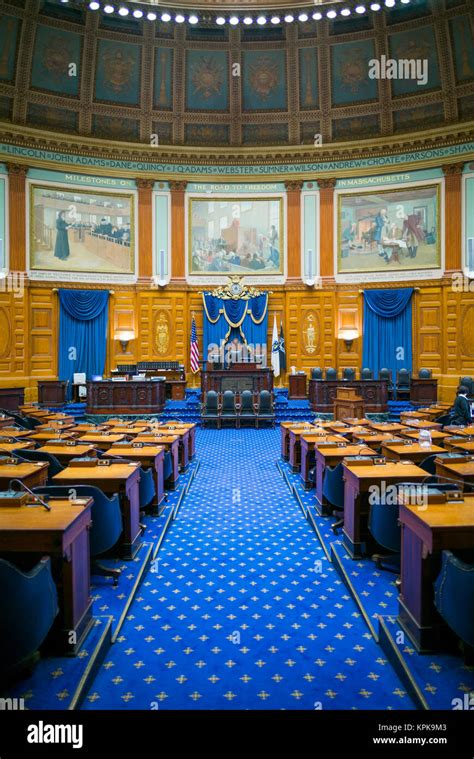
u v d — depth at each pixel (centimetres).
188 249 1928
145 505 681
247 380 1669
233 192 1930
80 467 603
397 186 1847
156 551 610
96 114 1828
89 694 349
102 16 1720
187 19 1667
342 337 1920
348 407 1373
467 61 1691
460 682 344
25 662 342
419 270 1836
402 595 420
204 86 1870
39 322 1800
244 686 358
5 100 1703
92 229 1855
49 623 341
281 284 1944
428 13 1678
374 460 607
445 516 387
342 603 484
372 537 572
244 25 1783
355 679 367
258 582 532
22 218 1752
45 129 1759
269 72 1859
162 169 1902
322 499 729
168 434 927
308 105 1883
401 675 364
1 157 1708
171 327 1933
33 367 1789
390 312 1862
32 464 596
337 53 1812
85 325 1858
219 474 1002
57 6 1662
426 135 1780
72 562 377
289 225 1928
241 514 761
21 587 311
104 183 1861
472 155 1738
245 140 1922
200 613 466
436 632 376
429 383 1656
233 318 1927
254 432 1482
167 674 372
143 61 1805
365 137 1864
